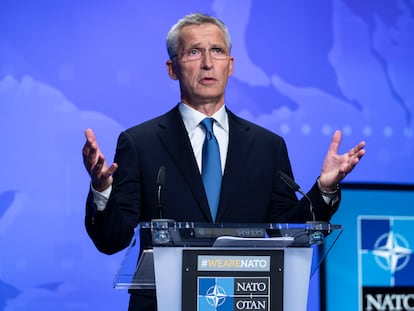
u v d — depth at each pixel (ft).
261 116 34.12
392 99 35.35
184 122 22.95
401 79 35.55
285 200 22.43
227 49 23.20
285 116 34.32
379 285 34.58
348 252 34.45
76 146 32.50
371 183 34.86
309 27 34.96
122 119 33.01
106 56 33.14
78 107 32.68
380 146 35.12
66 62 32.76
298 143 34.32
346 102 34.94
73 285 31.89
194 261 16.88
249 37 34.35
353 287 34.32
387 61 35.47
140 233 16.65
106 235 19.43
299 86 34.58
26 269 31.58
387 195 34.96
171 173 21.88
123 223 19.71
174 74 24.04
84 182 32.40
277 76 34.42
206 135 22.52
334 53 35.01
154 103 33.35
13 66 32.35
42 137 32.27
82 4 33.14
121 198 21.58
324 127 34.63
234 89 33.99
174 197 21.58
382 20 35.63
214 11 34.14
